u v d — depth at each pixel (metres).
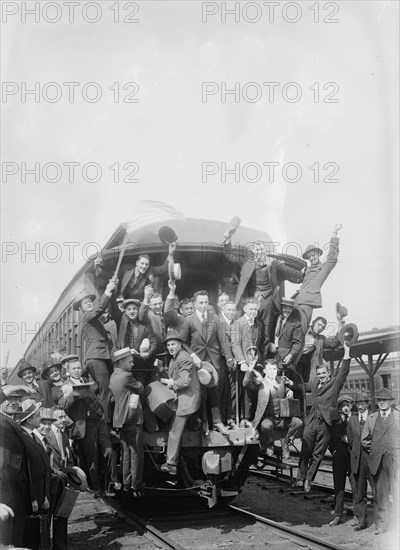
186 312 8.01
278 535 6.92
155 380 7.34
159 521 7.72
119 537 7.02
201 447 7.34
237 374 7.43
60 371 7.96
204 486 7.36
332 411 7.65
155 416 7.24
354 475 7.36
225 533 7.09
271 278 8.38
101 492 7.46
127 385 6.90
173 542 6.48
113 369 7.53
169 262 7.61
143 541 6.80
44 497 5.57
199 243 8.49
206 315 7.50
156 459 7.71
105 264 8.25
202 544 6.60
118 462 7.84
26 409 5.86
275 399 7.51
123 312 7.38
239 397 7.68
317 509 8.47
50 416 6.54
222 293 8.76
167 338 7.16
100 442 7.32
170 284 7.59
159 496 8.90
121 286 8.12
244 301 8.25
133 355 7.12
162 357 7.75
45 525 5.69
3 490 5.23
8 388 5.61
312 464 7.86
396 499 6.93
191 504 8.66
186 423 7.16
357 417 7.41
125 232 8.45
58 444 6.59
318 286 8.48
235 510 8.06
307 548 6.37
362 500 7.22
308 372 8.75
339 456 7.66
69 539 7.01
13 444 5.33
